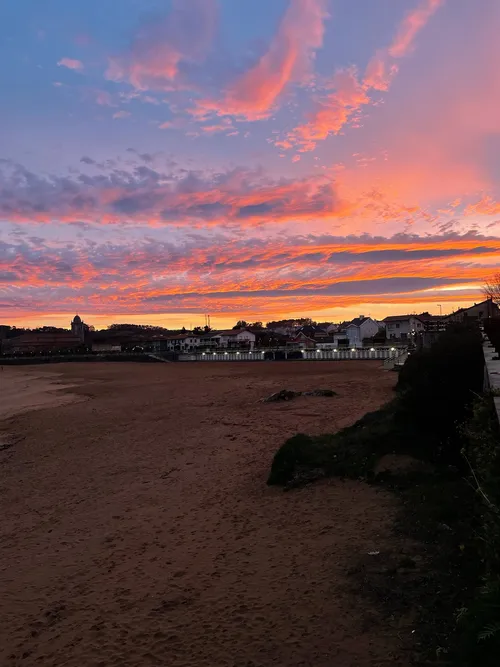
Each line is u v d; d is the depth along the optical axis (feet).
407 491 28.02
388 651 14.48
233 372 185.47
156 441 58.59
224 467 43.45
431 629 15.03
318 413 68.28
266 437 54.60
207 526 28.99
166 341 476.54
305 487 32.94
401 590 17.79
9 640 18.90
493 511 15.20
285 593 19.30
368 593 18.07
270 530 26.63
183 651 16.49
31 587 23.53
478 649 11.76
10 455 58.08
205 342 444.14
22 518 35.19
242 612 18.42
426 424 34.06
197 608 19.26
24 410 100.07
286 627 16.89
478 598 12.86
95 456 53.36
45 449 59.93
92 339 543.80
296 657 15.12
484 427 20.30
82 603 21.21
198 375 179.83
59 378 202.90
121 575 23.59
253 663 15.21
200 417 74.13
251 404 84.64
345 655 14.76
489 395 22.03
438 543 20.85
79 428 73.05
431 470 29.71
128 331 596.29
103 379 185.26
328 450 37.76
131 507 34.83
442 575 18.13
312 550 22.94
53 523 33.32
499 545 14.15
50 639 18.60
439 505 24.12
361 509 27.07
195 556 24.62
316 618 17.10
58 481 44.62
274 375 158.51
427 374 35.04
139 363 334.24
